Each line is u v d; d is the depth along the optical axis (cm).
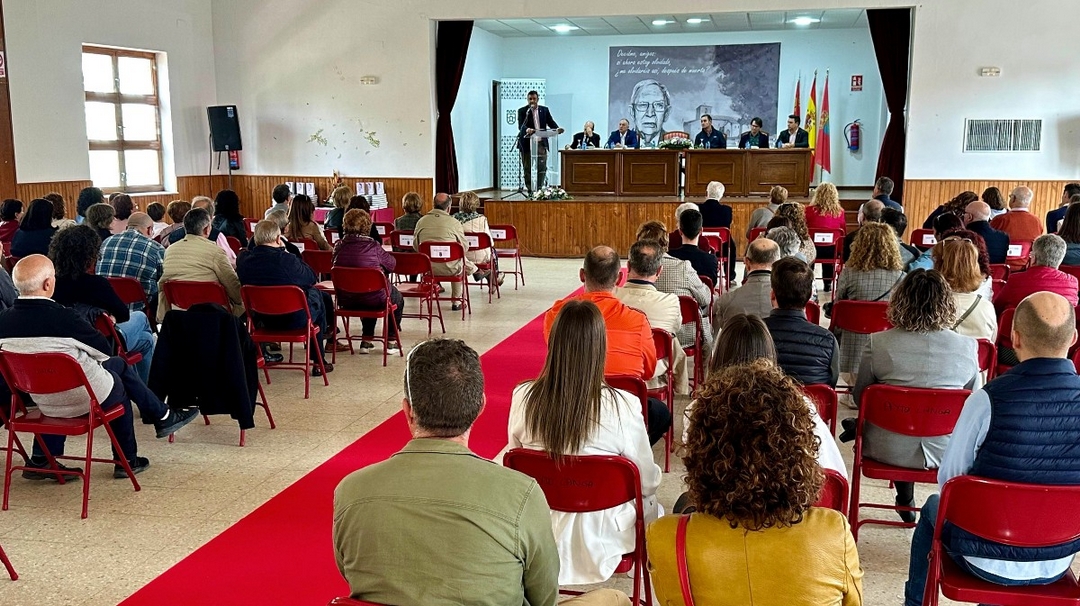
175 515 375
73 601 303
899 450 316
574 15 1209
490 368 621
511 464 257
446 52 1277
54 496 396
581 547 257
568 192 1263
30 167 1023
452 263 794
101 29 1115
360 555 164
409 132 1280
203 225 566
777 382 173
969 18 1108
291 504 386
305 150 1322
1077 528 221
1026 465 229
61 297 451
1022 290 465
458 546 161
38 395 374
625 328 356
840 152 1594
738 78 1620
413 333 737
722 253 893
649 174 1233
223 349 445
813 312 470
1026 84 1106
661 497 392
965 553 234
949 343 320
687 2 1176
